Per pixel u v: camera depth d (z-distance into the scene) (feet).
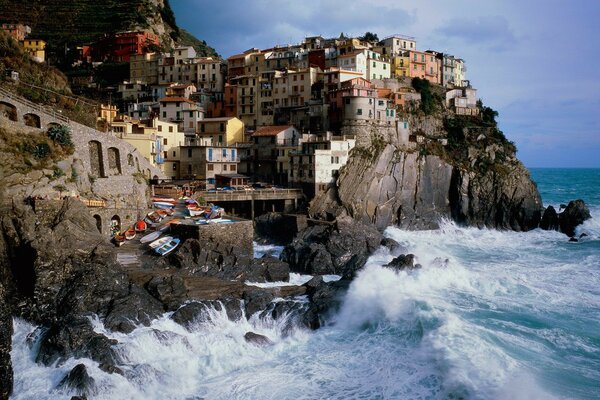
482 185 388.57
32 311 171.22
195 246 222.89
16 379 143.64
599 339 163.02
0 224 186.91
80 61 620.08
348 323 175.94
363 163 365.40
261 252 291.79
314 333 173.17
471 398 126.21
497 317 177.88
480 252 312.09
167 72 568.82
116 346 152.76
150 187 315.58
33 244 179.73
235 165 403.54
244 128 457.68
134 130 377.09
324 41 556.51
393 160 371.56
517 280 221.46
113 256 193.67
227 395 139.13
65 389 137.59
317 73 465.88
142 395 139.64
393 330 165.68
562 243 340.39
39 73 337.93
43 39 654.94
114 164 285.23
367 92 393.29
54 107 296.30
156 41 654.53
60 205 208.95
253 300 183.42
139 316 167.94
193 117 457.68
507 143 427.74
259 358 159.12
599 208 525.34
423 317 165.07
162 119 458.91
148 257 221.87
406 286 197.88
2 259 182.29
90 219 210.59
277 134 404.77
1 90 248.11
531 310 186.29
